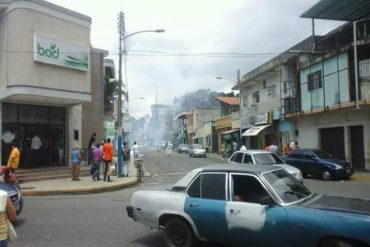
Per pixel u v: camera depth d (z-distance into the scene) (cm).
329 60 2683
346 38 2791
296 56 3066
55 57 2256
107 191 1825
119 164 2320
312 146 2995
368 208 619
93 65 3650
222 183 713
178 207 742
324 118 2841
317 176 2194
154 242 837
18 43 2127
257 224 654
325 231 592
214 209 700
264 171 702
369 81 2300
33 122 2412
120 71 2444
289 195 671
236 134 4884
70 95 2342
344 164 2134
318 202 661
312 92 2872
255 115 3919
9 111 2298
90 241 852
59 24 2312
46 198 1580
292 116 3058
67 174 2280
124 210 1222
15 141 2302
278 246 635
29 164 2364
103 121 3706
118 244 825
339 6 2552
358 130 2561
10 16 2150
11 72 2127
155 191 795
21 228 991
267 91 3806
